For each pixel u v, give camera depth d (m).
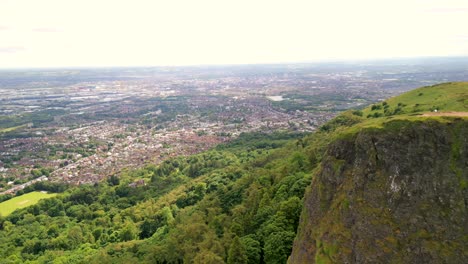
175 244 79.44
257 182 97.56
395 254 36.22
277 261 52.19
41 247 125.62
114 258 95.75
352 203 41.72
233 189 110.25
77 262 103.50
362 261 37.66
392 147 41.28
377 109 136.25
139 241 112.56
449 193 37.22
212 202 105.56
